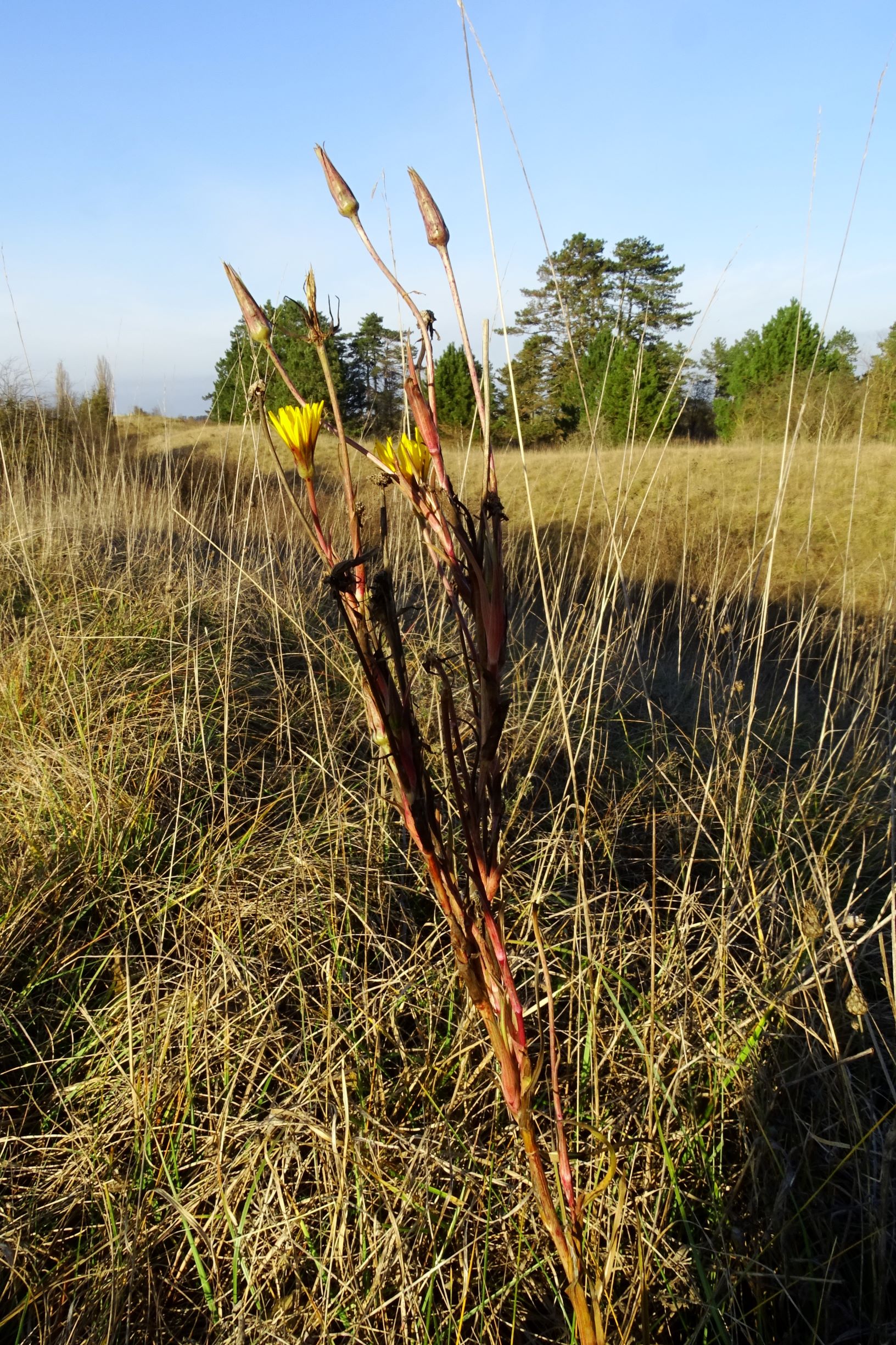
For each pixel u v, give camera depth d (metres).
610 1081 1.08
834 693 2.84
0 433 3.28
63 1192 1.00
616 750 2.05
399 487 0.49
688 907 1.31
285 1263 0.90
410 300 0.49
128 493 4.14
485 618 0.48
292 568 2.99
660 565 4.60
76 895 1.38
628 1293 0.85
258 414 0.58
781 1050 1.12
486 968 0.55
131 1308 0.88
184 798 1.62
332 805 1.58
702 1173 0.98
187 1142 1.03
